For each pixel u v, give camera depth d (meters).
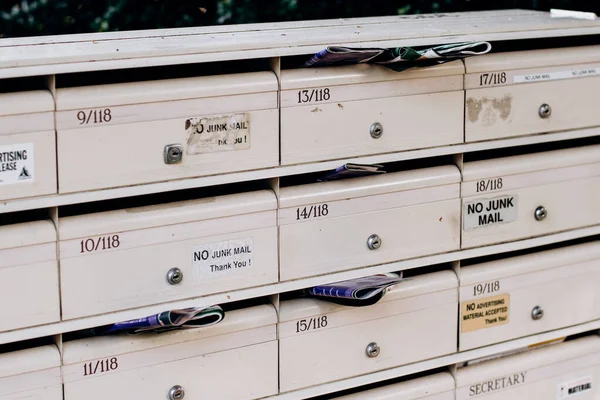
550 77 2.03
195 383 1.83
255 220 1.81
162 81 1.69
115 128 1.66
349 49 1.75
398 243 1.96
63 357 1.71
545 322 2.18
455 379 2.10
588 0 2.40
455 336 2.07
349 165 1.79
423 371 2.13
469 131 1.97
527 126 2.04
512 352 2.19
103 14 2.15
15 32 2.09
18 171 1.60
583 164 2.13
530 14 2.24
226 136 1.75
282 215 1.84
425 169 1.97
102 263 1.70
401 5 2.38
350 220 1.90
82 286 1.69
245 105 1.75
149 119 1.68
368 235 1.92
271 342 1.88
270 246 1.84
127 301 1.73
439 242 2.00
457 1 2.43
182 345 1.80
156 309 1.76
